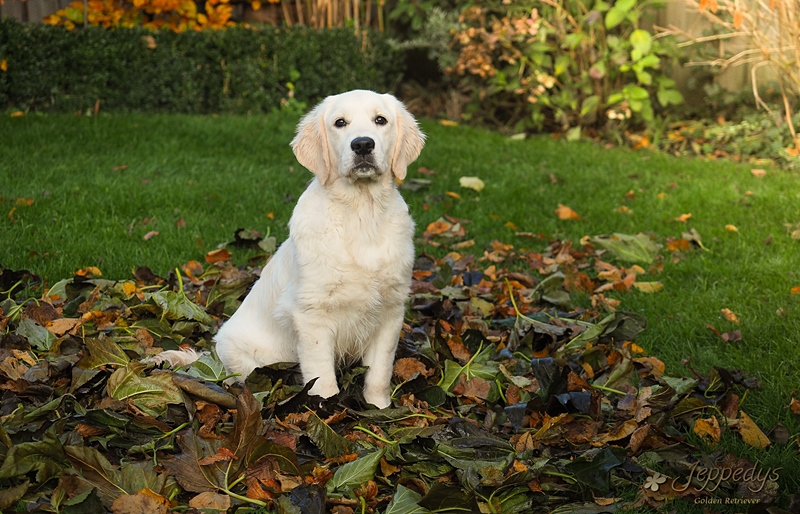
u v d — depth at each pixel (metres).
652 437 3.08
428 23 10.26
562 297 4.57
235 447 2.85
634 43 8.73
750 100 9.29
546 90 9.43
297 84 9.82
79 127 8.11
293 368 3.52
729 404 3.41
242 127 8.60
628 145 9.05
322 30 9.80
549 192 6.80
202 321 4.12
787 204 6.36
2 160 6.92
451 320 4.25
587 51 9.20
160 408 3.16
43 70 8.96
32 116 8.46
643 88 9.38
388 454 2.96
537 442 3.10
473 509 2.66
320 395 3.35
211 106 9.70
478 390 3.54
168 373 3.22
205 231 5.59
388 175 3.50
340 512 2.67
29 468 2.66
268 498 2.73
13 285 4.49
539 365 3.37
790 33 7.45
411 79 11.02
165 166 7.09
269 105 9.73
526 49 9.14
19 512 2.56
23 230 5.33
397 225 3.49
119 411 3.13
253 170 7.14
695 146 8.70
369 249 3.39
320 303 3.39
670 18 9.66
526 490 2.81
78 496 2.58
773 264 5.07
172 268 4.93
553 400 3.28
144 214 5.88
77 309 4.20
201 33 9.44
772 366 3.78
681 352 3.98
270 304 3.67
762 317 4.29
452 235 5.66
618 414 3.38
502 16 9.54
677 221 6.05
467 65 9.29
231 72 9.55
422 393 3.50
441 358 3.86
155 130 8.22
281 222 5.86
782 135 8.36
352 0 10.65
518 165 7.72
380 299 3.45
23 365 3.39
